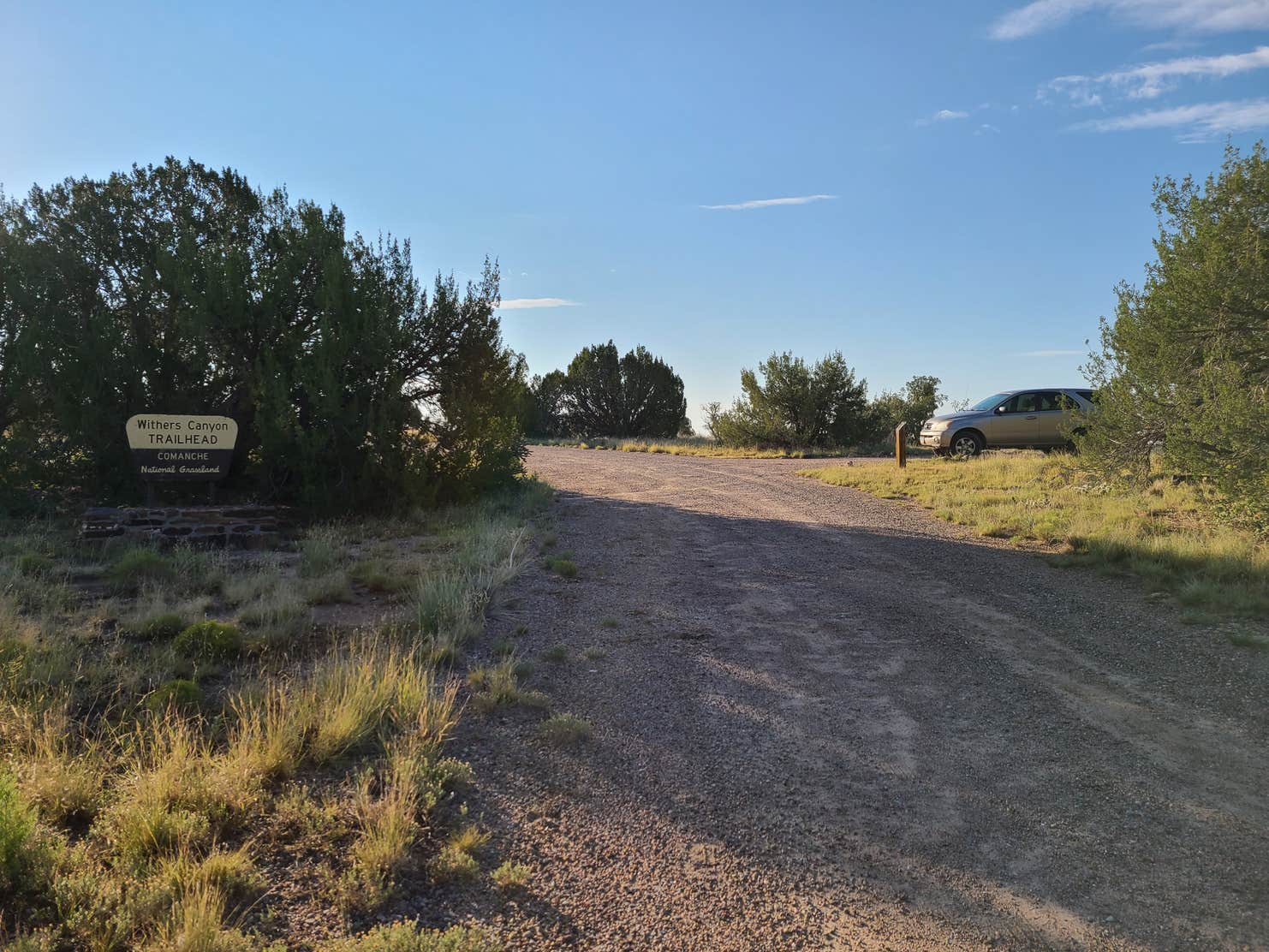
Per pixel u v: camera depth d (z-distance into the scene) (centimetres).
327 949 308
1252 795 454
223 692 543
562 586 914
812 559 1080
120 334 1241
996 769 491
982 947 331
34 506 1188
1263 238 1074
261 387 1225
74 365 1204
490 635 720
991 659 688
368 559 984
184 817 372
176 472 1158
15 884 323
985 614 823
